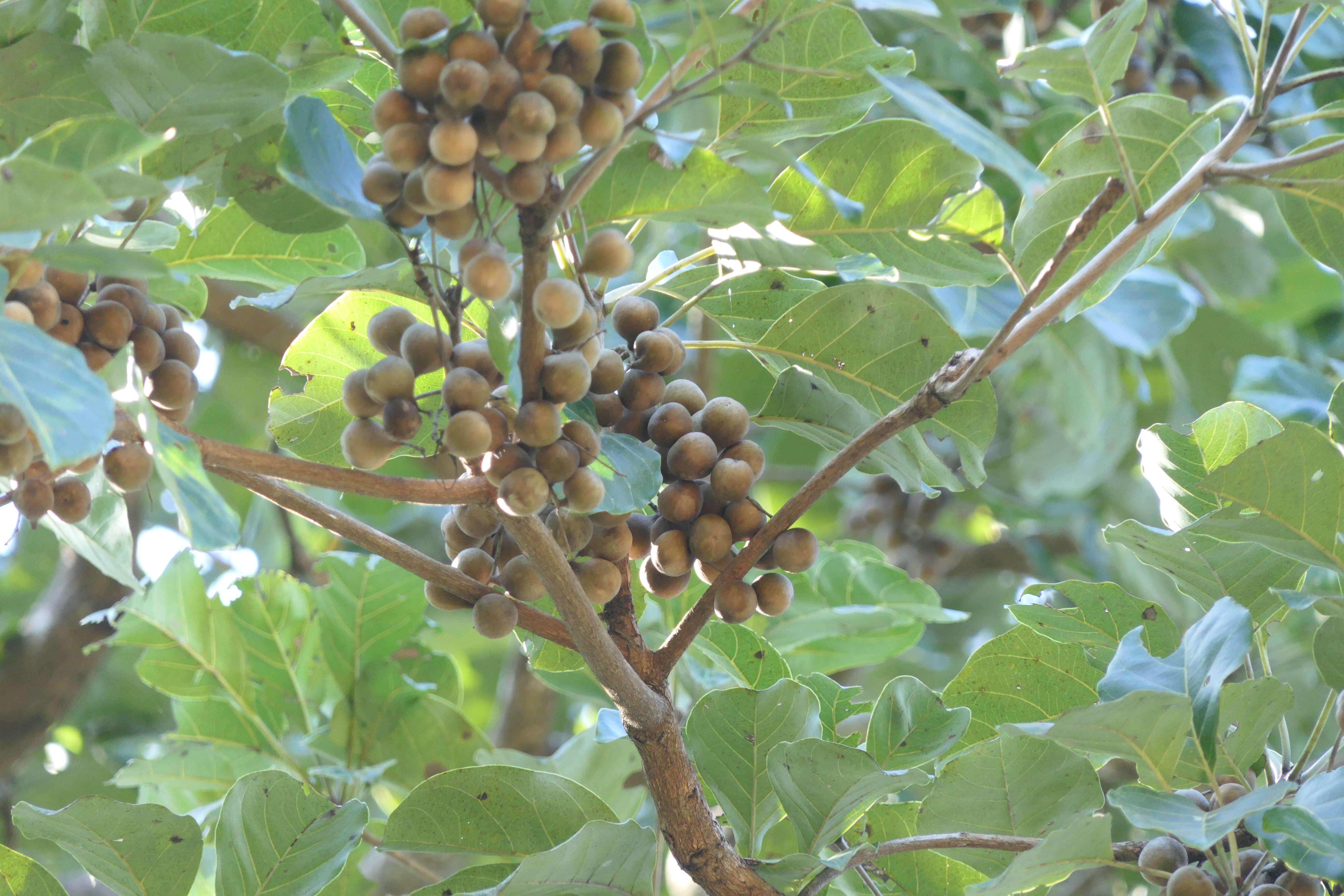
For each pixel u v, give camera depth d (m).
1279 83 2.96
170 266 3.12
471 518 2.98
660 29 3.03
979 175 3.01
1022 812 3.07
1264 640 3.12
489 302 2.91
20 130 2.98
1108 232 3.10
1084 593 3.15
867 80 3.04
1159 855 3.00
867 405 3.06
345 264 3.15
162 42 2.90
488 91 2.82
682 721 3.39
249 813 3.06
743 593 2.99
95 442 2.75
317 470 2.89
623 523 2.98
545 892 2.99
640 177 2.90
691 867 2.99
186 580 3.43
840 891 3.21
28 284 2.86
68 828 3.03
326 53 3.04
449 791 3.06
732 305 3.12
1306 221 3.06
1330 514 2.98
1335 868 2.93
